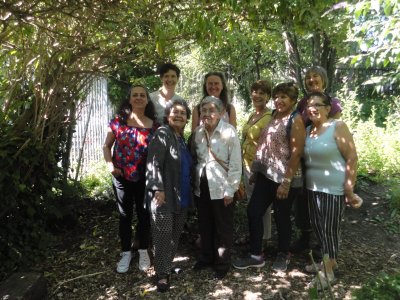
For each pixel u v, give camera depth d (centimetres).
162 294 315
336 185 303
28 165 378
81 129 672
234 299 306
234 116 380
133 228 429
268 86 361
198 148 329
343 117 679
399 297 221
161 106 376
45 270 357
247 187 371
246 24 440
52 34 357
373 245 404
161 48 295
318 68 348
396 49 264
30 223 378
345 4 251
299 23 293
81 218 466
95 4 289
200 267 348
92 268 359
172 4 296
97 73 432
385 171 564
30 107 393
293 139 314
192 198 331
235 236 404
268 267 350
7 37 342
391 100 970
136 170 336
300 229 369
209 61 775
